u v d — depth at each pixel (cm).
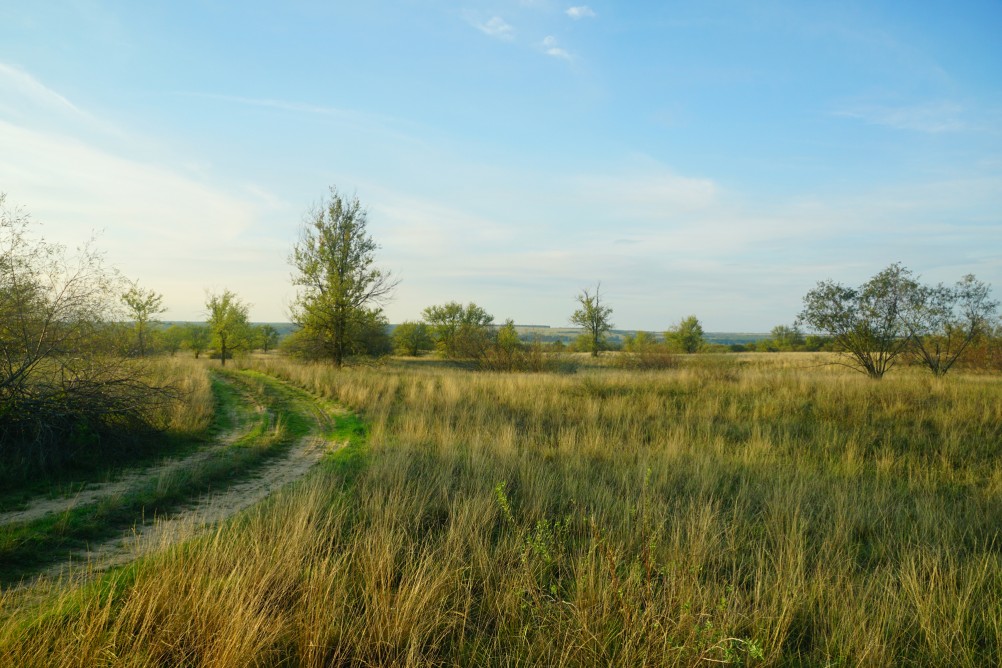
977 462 801
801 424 1092
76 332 866
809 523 532
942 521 538
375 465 730
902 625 361
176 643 307
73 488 677
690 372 1945
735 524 517
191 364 2323
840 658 321
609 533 480
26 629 301
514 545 464
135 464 816
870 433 979
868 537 523
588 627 332
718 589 381
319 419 1341
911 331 1822
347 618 356
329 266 2697
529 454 838
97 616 327
